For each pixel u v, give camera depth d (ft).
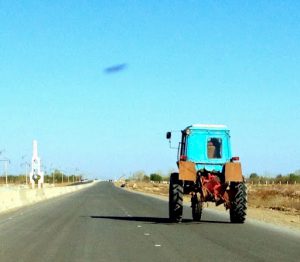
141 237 61.26
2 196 117.19
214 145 79.66
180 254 47.34
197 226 75.92
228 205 79.15
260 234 65.05
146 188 433.07
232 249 50.88
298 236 63.26
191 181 80.28
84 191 330.95
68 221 84.64
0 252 48.06
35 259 43.91
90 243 55.16
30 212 108.58
